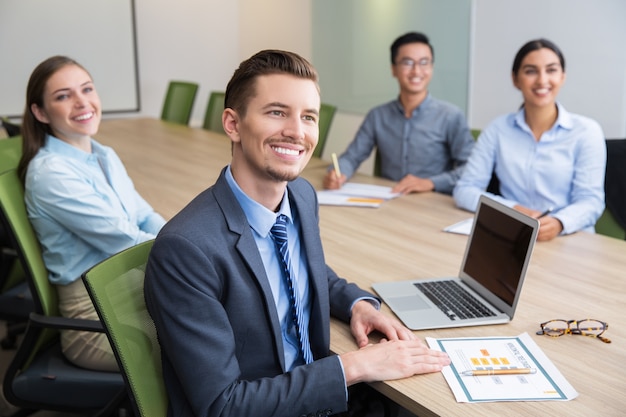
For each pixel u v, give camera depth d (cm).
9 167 282
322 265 160
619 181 275
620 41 409
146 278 135
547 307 177
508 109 485
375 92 585
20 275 261
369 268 206
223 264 134
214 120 491
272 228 147
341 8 599
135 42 639
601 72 424
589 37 425
